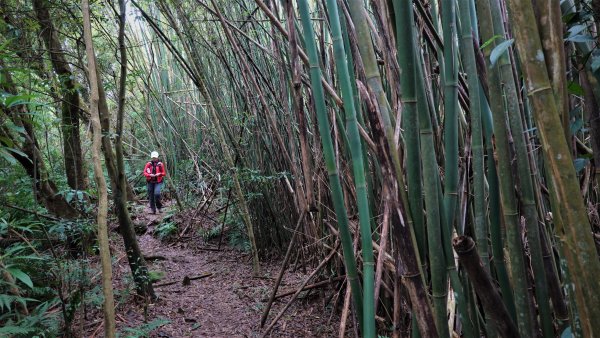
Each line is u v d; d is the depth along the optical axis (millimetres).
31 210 2949
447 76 1126
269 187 4375
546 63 733
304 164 1649
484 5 989
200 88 4008
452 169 1132
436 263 1051
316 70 1393
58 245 3264
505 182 1041
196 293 3648
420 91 1043
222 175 5098
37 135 3555
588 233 695
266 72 3865
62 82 3027
